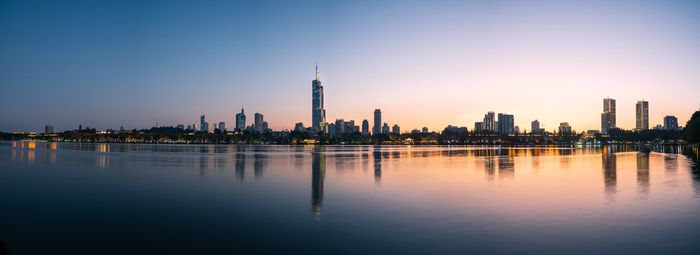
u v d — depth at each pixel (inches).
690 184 2341.3
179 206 1744.6
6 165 4175.7
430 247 1110.4
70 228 1365.7
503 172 3221.0
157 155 6471.5
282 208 1678.2
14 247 1159.6
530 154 7170.3
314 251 1093.1
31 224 1424.7
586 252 1058.1
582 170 3363.7
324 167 3846.0
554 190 2126.0
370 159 5378.9
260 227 1355.8
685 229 1270.9
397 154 7347.4
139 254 1091.3
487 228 1302.9
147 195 2063.2
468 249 1089.4
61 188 2352.4
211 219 1482.5
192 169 3646.7
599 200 1801.2
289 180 2706.7
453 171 3339.1
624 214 1493.6
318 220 1448.1
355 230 1299.2
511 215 1491.1
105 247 1154.0
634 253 1047.6
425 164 4254.4
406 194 2028.8
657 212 1526.8
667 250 1069.8
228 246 1147.3
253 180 2721.5
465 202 1772.9
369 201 1824.6
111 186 2436.0
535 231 1259.8
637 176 2810.0
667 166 3767.2
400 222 1400.1
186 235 1266.0
